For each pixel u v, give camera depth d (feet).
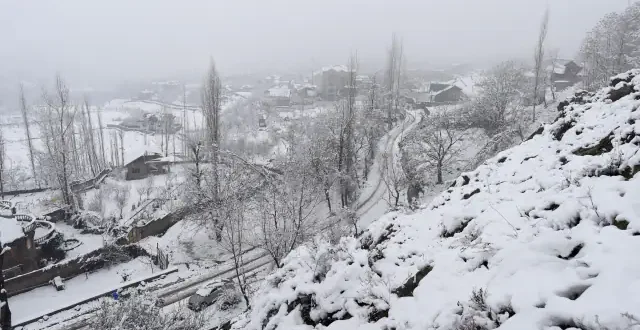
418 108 287.89
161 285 101.86
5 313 84.07
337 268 33.19
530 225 24.38
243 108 381.19
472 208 31.27
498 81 170.60
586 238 19.83
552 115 150.51
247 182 122.83
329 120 161.99
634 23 175.63
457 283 23.07
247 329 34.91
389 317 24.79
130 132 355.15
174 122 346.33
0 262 86.84
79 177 209.77
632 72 41.88
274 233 99.71
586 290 16.48
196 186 130.31
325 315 30.09
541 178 30.63
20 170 243.60
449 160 141.28
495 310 18.65
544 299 17.13
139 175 203.10
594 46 179.42
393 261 30.94
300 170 122.01
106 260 116.47
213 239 130.00
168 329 54.49
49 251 120.78
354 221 110.01
